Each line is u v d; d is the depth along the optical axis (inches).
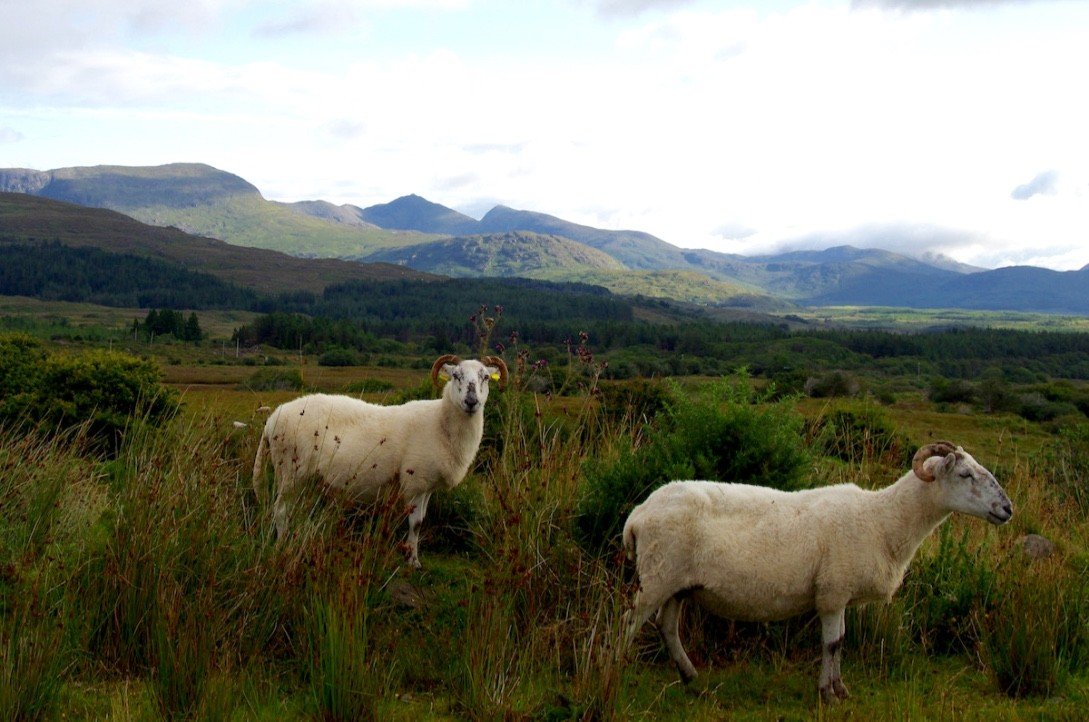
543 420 421.4
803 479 331.3
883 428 532.1
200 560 260.2
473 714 228.7
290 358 1856.5
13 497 304.0
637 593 253.8
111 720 207.0
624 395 472.7
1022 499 469.7
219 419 397.1
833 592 256.7
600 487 331.6
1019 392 1904.5
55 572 255.8
